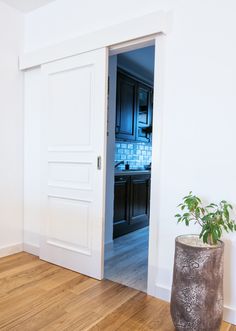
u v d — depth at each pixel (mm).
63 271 2270
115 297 1871
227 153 1625
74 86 2227
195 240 1597
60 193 2350
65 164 2311
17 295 1854
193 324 1435
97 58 2072
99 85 2076
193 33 1710
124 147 4215
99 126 2094
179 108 1771
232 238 1609
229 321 1620
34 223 2660
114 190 3244
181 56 1754
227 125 1621
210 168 1681
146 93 4164
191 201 1555
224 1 1613
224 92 1626
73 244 2277
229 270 1625
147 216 3986
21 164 2713
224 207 1514
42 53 2412
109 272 2305
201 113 1700
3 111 2531
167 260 1849
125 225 3488
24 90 2691
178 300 1480
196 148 1723
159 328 1547
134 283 2098
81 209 2219
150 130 4215
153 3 1850
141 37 1859
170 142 1811
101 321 1596
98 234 2121
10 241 2648
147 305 1784
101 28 2096
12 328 1505
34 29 2557
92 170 2143
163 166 1844
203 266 1419
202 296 1422
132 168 4379
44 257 2486
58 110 2340
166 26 1765
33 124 2631
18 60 2617
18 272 2225
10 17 2520
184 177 1770
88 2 2170
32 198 2670
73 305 1755
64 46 2252
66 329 1512
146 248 2986
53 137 2385
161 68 1815
